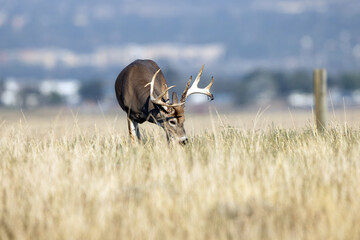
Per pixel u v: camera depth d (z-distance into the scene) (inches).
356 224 756.0
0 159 1122.0
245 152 1094.4
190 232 737.0
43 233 755.4
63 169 1021.2
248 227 745.6
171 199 842.2
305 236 733.9
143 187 898.1
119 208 818.8
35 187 908.6
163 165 1017.5
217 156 1051.3
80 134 1354.6
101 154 1139.9
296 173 957.8
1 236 754.2
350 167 989.8
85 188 896.3
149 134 1359.5
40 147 1211.2
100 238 738.2
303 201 835.4
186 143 1284.4
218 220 772.0
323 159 1036.5
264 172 946.1
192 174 949.2
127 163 1045.2
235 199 840.3
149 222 773.9
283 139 1268.5
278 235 734.5
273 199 845.8
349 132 1296.8
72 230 753.6
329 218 766.5
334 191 853.2
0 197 875.4
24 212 818.8
